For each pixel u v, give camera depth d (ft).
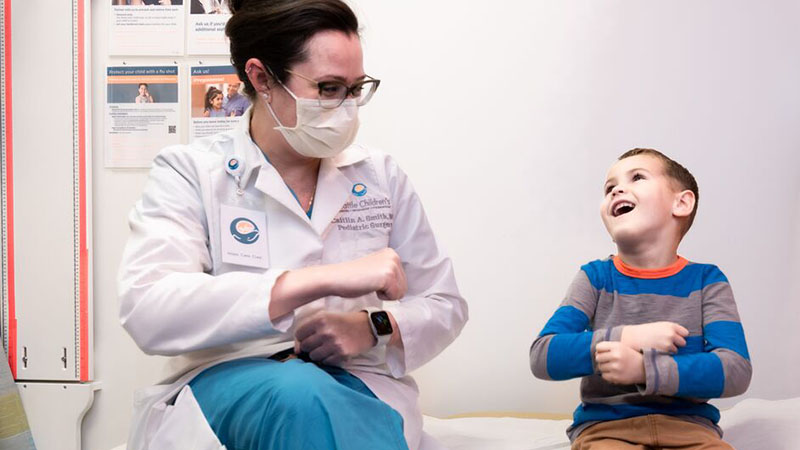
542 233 7.25
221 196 4.48
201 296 3.81
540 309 7.25
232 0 4.66
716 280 4.72
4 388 7.18
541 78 7.25
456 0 7.30
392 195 4.96
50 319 7.36
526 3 7.25
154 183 4.51
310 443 3.29
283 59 4.31
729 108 7.10
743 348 4.42
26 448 7.17
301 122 4.34
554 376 4.58
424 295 4.85
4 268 7.41
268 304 3.72
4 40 7.40
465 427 6.27
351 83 4.41
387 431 3.55
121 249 7.39
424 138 7.32
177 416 3.82
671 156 7.15
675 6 7.13
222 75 7.30
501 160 7.27
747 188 7.09
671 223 4.81
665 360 4.22
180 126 7.35
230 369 3.86
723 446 4.13
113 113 7.39
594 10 7.20
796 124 7.03
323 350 4.00
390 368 4.44
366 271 3.80
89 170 7.34
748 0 7.07
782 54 7.06
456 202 7.31
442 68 7.30
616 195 4.87
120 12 7.39
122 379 7.39
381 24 7.34
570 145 7.22
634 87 7.18
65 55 7.35
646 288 4.76
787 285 7.03
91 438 7.42
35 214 7.38
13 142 7.40
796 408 5.63
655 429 4.33
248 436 3.49
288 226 4.46
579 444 4.57
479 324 7.30
